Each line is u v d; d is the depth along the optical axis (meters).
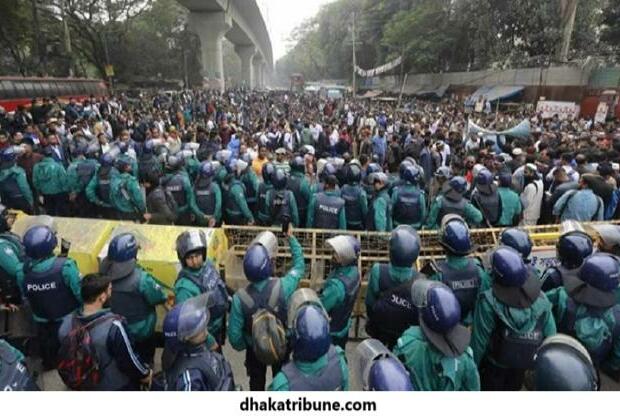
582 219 6.65
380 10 58.78
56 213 8.75
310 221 6.11
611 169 7.30
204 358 2.68
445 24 42.03
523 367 3.18
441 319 2.59
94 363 2.95
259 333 3.15
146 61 53.31
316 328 2.50
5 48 38.59
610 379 4.08
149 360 4.21
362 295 5.14
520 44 34.16
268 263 3.44
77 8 40.91
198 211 6.80
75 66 42.84
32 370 4.10
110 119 17.28
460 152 13.14
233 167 7.34
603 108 21.75
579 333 3.40
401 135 15.00
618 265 3.41
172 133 12.46
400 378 2.27
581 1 29.88
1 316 4.18
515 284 3.13
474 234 5.98
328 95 53.19
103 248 4.70
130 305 3.77
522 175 8.44
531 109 26.38
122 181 7.48
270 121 20.23
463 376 2.69
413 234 3.69
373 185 6.43
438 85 44.28
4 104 20.66
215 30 51.00
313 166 9.73
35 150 9.71
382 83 59.69
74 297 3.89
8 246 4.18
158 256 4.49
